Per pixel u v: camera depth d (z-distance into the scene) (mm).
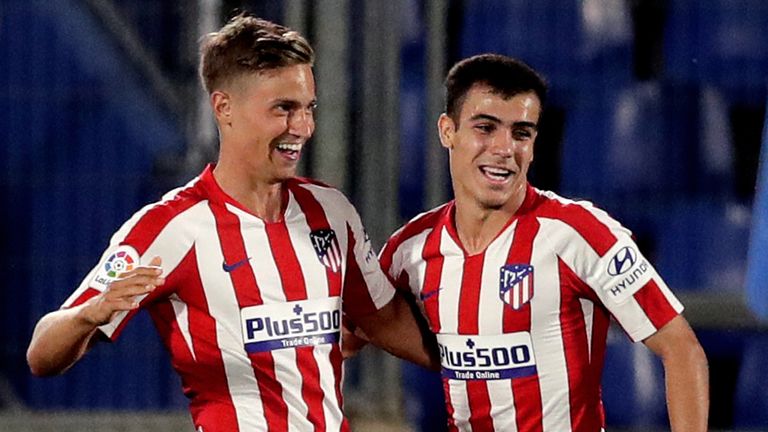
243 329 13211
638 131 26984
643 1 26984
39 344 12797
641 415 25672
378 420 24484
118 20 26500
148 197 26172
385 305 14469
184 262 13203
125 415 24922
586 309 13727
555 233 13594
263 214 13469
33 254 26156
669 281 26734
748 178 26953
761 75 26953
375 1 24438
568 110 27031
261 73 12797
